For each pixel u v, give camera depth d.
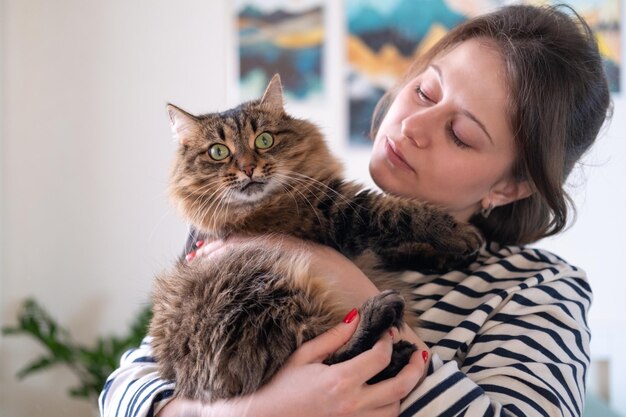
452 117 1.39
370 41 3.29
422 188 1.40
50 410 3.25
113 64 3.22
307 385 0.99
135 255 3.26
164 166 3.26
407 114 1.46
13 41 3.13
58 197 3.21
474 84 1.38
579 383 1.15
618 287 3.30
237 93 3.30
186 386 1.15
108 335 3.25
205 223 1.49
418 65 1.63
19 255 3.19
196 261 1.32
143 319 2.91
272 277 1.17
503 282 1.33
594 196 3.28
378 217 1.34
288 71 3.30
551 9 1.54
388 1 3.27
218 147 1.47
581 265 3.31
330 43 3.29
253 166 1.43
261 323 1.10
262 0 3.28
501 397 1.06
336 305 1.15
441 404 0.99
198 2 3.26
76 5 3.18
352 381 0.96
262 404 1.01
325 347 1.05
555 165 1.42
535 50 1.40
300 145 1.51
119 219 3.25
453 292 1.32
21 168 3.17
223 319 1.13
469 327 1.21
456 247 1.31
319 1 3.28
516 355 1.15
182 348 1.18
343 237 1.40
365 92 3.30
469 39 1.49
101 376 2.93
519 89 1.37
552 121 1.40
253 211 1.44
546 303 1.27
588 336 1.27
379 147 1.47
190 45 3.27
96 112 3.22
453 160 1.38
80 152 3.22
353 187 1.45
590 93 1.49
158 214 3.26
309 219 1.42
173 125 1.59
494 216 1.57
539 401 1.06
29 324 3.00
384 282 1.37
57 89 3.19
